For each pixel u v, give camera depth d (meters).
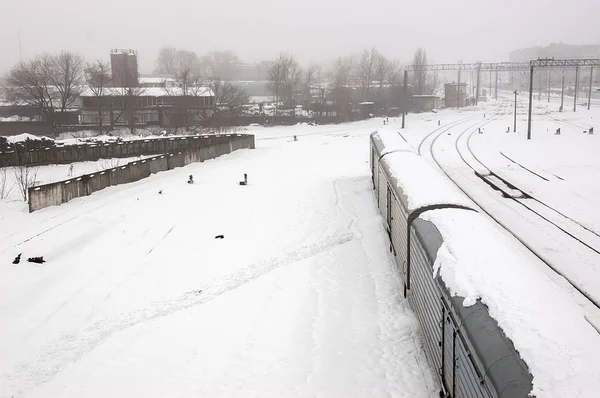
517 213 23.45
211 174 34.44
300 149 50.12
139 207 24.77
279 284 15.52
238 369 10.99
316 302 14.16
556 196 26.75
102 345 12.14
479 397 6.70
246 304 14.18
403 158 18.61
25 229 20.61
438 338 9.32
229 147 46.47
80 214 22.98
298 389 10.23
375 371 10.72
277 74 100.25
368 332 12.37
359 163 38.75
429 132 64.88
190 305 14.27
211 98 74.94
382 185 20.81
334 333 12.39
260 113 89.38
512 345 6.36
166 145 45.62
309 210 24.31
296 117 86.62
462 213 11.33
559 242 19.06
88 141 47.47
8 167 36.66
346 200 26.20
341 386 10.27
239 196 27.38
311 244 19.31
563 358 5.78
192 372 10.94
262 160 41.84
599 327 12.52
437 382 10.02
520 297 7.21
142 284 15.73
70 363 11.43
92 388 10.48
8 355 11.81
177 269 16.92
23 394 10.35
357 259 17.53
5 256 17.52
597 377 5.38
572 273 16.02
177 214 23.61
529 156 41.12
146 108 73.50
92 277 16.20
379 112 98.81
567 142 48.41
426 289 10.34
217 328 12.85
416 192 13.65
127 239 19.86
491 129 65.88
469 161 39.88
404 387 10.07
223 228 21.50
